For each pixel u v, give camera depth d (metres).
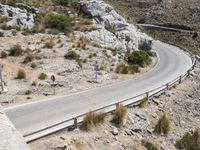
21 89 22.98
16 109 19.84
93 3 48.97
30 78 25.34
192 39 80.81
